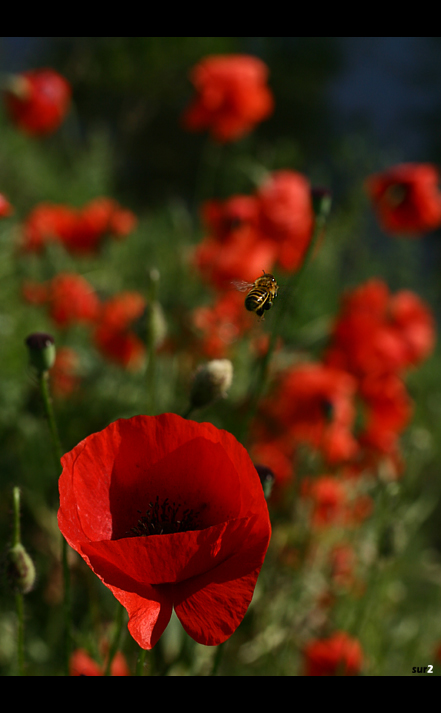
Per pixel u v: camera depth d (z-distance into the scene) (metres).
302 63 3.34
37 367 0.70
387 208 1.07
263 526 0.65
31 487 0.93
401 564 0.97
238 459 0.66
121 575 0.65
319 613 0.94
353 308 1.05
